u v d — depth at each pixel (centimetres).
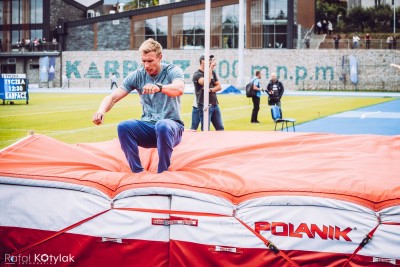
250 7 4656
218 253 399
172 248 409
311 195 384
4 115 1792
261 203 391
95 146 601
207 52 814
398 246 369
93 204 420
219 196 400
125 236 415
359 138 618
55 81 5325
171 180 418
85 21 5297
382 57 4419
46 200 429
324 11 7338
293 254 387
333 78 4506
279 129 1341
